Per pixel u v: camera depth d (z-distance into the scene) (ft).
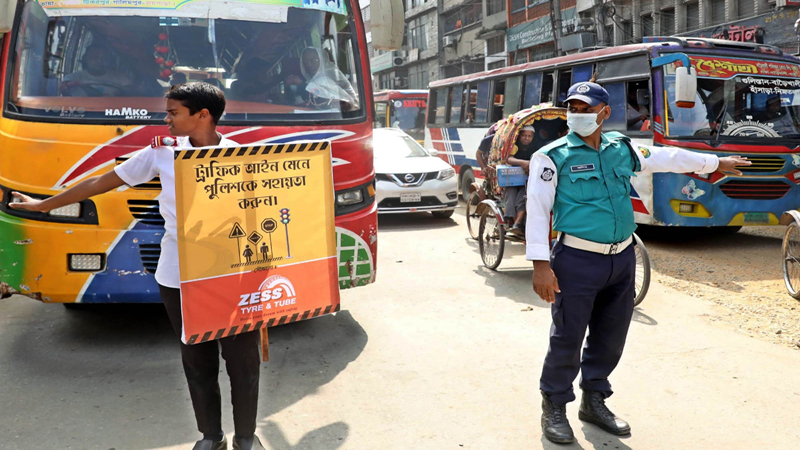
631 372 14.99
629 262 11.50
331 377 14.61
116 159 14.48
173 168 9.45
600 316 11.94
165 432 11.87
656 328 18.22
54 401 13.09
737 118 31.17
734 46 32.53
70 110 14.89
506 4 117.50
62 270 14.62
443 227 36.19
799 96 32.27
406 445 11.56
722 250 30.66
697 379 14.57
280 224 9.92
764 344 16.89
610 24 88.89
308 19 16.99
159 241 14.61
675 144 30.22
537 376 14.73
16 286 14.82
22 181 14.61
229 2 16.37
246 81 16.08
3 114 15.16
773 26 64.59
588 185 11.16
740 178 30.12
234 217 9.61
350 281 16.38
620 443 11.70
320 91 16.61
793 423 12.48
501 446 11.54
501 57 120.06
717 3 72.43
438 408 13.05
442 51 147.74
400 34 18.49
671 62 30.14
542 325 18.48
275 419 12.52
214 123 9.79
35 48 15.44
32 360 15.34
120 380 14.23
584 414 12.44
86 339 16.84
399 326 18.33
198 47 16.01
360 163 16.48
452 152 54.70
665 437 11.94
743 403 13.35
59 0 15.70
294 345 16.70
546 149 11.28
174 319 9.92
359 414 12.77
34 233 14.56
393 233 34.32
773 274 25.41
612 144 11.46
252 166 9.66
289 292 10.05
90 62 15.44
